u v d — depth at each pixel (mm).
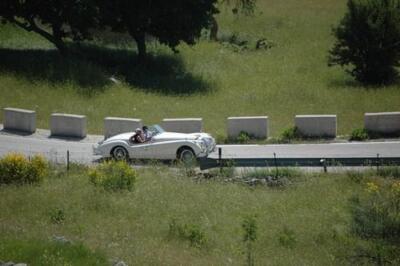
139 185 60875
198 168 68812
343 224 51500
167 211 53375
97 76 113250
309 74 128625
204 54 142000
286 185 62750
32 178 62125
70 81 107562
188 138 71312
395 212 53219
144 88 116188
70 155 75312
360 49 121188
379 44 120250
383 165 67625
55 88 104250
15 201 54094
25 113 85188
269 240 47750
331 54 128875
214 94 115188
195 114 99250
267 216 53125
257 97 111812
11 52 121750
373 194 56969
